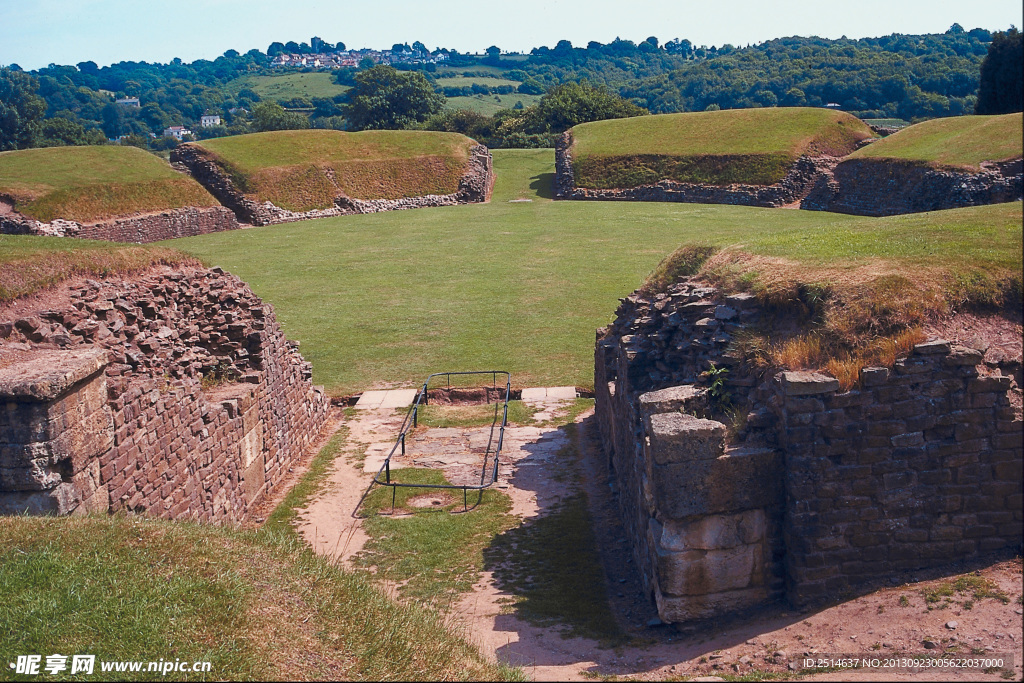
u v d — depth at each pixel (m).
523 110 99.12
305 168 64.81
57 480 9.18
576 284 33.34
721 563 8.68
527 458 16.31
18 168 56.00
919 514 8.64
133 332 13.11
